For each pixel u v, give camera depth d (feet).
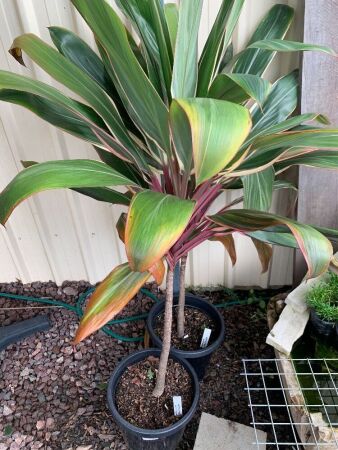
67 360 4.16
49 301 4.81
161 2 2.17
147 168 2.47
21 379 4.00
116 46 1.77
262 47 2.12
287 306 3.57
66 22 3.29
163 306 3.94
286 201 4.01
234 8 2.24
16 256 4.80
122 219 3.30
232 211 2.29
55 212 4.34
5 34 3.31
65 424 3.59
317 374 3.14
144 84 1.82
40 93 1.96
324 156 2.39
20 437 3.52
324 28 2.95
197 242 2.66
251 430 3.44
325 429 2.76
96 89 2.20
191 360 3.50
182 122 1.62
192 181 2.53
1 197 1.77
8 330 4.33
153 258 1.55
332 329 3.36
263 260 3.40
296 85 3.12
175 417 3.06
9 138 3.86
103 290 2.47
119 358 4.16
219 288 4.83
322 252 1.83
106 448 3.41
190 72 2.13
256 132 2.64
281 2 3.13
